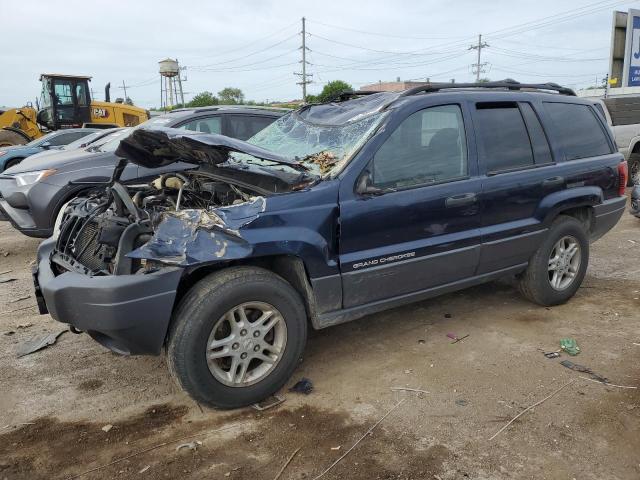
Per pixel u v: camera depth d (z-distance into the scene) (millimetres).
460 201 3854
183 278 3062
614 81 21344
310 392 3426
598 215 4934
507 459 2750
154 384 3570
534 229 4379
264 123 7629
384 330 4379
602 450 2811
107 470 2713
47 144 12242
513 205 4203
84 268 3219
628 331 4285
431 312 4754
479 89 4320
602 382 3488
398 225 3588
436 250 3789
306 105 4703
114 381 3615
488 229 4074
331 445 2887
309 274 3297
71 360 3930
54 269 3562
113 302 2816
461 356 3898
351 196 3391
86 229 3508
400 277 3678
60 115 17281
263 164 3971
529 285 4664
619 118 11852
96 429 3064
